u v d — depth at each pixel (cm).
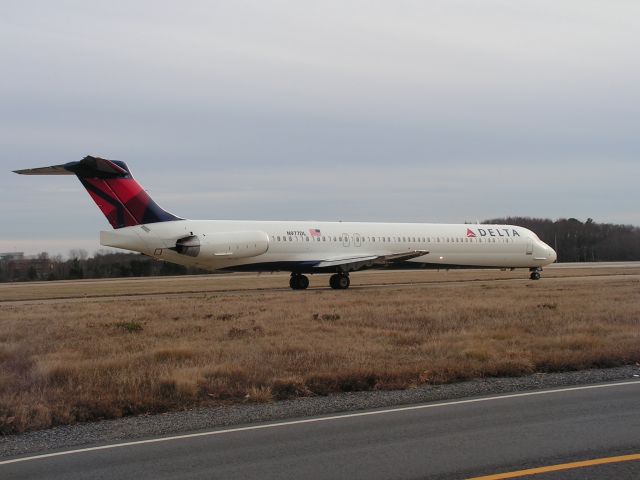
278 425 867
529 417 879
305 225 3672
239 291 3762
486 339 1605
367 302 2622
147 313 2314
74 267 8550
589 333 1706
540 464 669
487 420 867
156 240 3250
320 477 644
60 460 728
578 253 11756
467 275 5400
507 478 627
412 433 805
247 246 3419
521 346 1504
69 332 1817
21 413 915
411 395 1059
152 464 701
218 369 1201
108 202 3195
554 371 1284
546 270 6431
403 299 2745
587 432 794
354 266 3653
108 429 879
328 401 1029
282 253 3556
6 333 1803
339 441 775
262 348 1482
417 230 4012
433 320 1997
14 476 671
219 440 795
